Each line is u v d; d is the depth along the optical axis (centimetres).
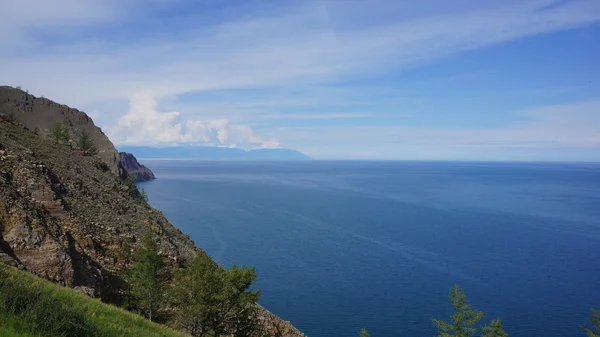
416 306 6562
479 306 6569
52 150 5828
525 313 6319
